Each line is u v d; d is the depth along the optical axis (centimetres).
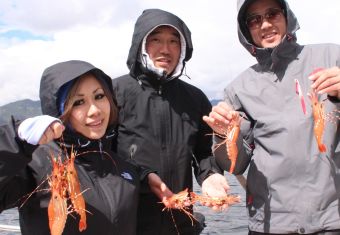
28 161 83
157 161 126
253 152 125
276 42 125
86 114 100
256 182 120
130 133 128
